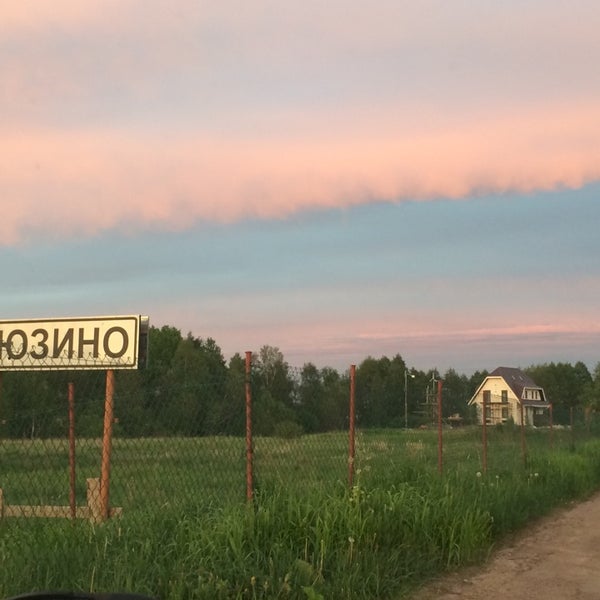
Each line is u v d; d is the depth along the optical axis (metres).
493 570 6.84
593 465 14.70
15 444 8.82
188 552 5.54
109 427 7.62
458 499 7.99
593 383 66.00
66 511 7.50
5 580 4.74
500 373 68.12
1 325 8.27
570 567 7.00
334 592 5.41
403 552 6.56
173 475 7.80
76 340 8.03
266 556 5.66
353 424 8.27
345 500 6.90
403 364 69.31
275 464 8.04
